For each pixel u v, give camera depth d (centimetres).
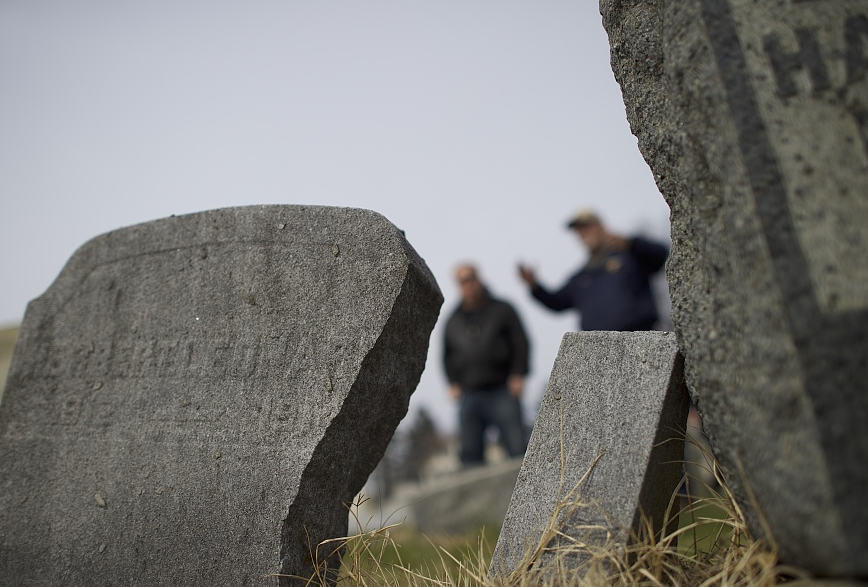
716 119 177
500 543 217
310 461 232
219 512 239
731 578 181
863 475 144
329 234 249
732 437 175
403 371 248
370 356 236
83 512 259
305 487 233
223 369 252
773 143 167
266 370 246
